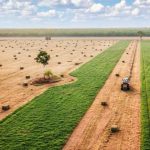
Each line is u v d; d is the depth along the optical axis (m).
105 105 30.53
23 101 32.28
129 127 24.58
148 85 39.00
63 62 61.94
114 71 49.88
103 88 37.78
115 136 22.86
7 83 41.62
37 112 28.25
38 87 38.88
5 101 32.38
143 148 20.70
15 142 21.67
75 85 39.28
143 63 58.12
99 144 21.48
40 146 21.00
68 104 30.69
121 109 29.28
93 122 25.77
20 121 25.94
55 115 27.38
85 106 30.00
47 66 56.81
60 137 22.52
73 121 25.80
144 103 30.98
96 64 57.59
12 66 56.97
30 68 54.56
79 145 21.33
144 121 25.75
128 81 38.34
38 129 24.06
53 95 34.28
